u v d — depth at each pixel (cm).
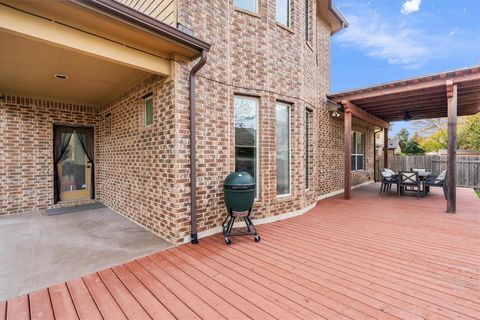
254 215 495
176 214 383
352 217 559
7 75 443
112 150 614
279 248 370
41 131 609
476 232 443
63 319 211
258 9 508
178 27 371
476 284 263
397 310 220
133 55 342
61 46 282
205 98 425
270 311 220
